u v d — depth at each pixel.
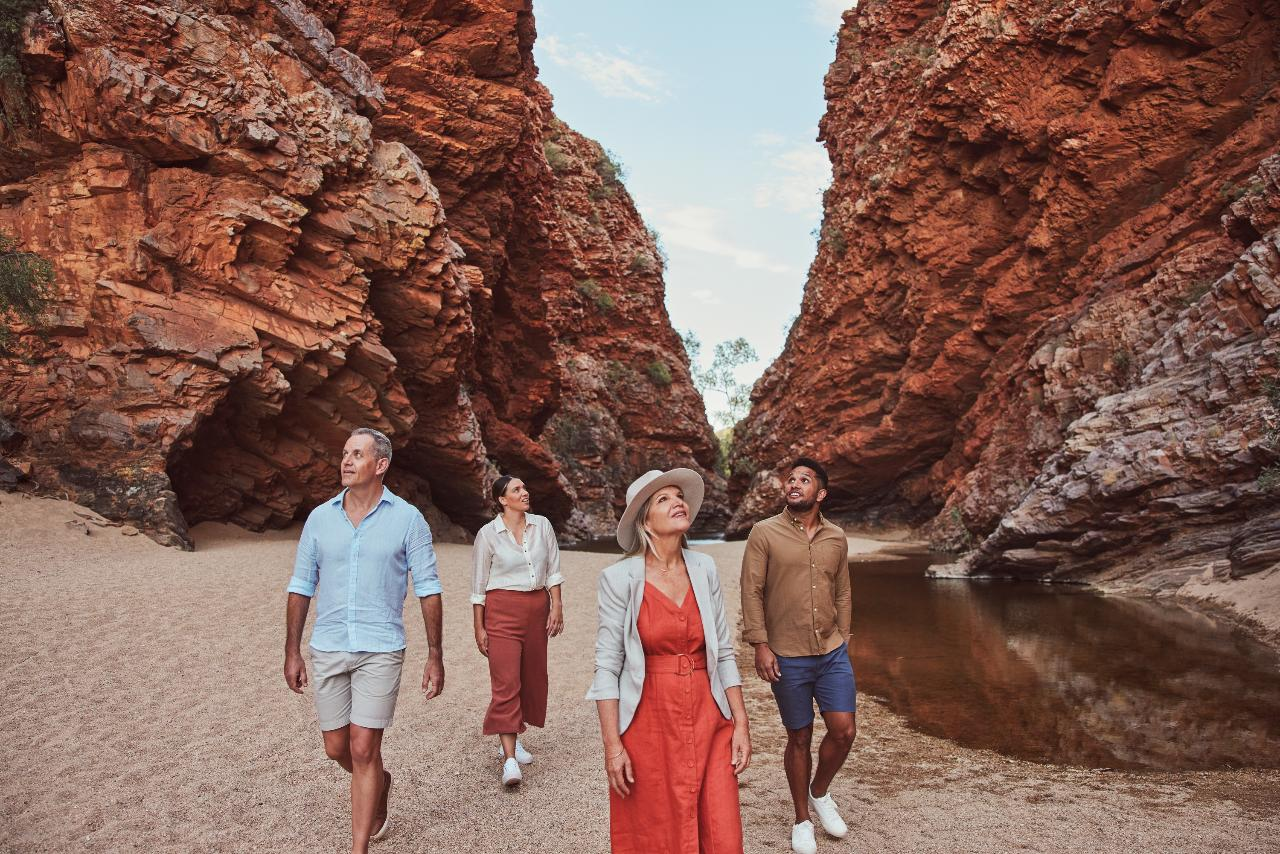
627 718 2.85
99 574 9.49
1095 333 19.58
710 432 57.62
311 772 4.57
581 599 11.67
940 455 32.25
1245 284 13.82
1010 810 4.14
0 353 13.50
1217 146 21.64
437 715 5.86
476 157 23.83
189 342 14.23
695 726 2.84
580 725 5.76
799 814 3.77
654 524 2.98
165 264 14.64
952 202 29.41
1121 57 23.11
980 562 16.12
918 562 20.89
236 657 6.75
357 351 16.62
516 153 25.92
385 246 17.28
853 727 3.83
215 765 4.58
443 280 18.33
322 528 3.54
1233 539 11.27
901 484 33.78
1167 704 6.07
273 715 5.47
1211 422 12.90
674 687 2.86
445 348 19.41
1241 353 13.06
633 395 52.59
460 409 21.75
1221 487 12.48
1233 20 21.34
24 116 14.18
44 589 8.30
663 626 2.89
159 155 14.80
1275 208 15.51
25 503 12.09
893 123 33.56
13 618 7.07
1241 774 4.57
